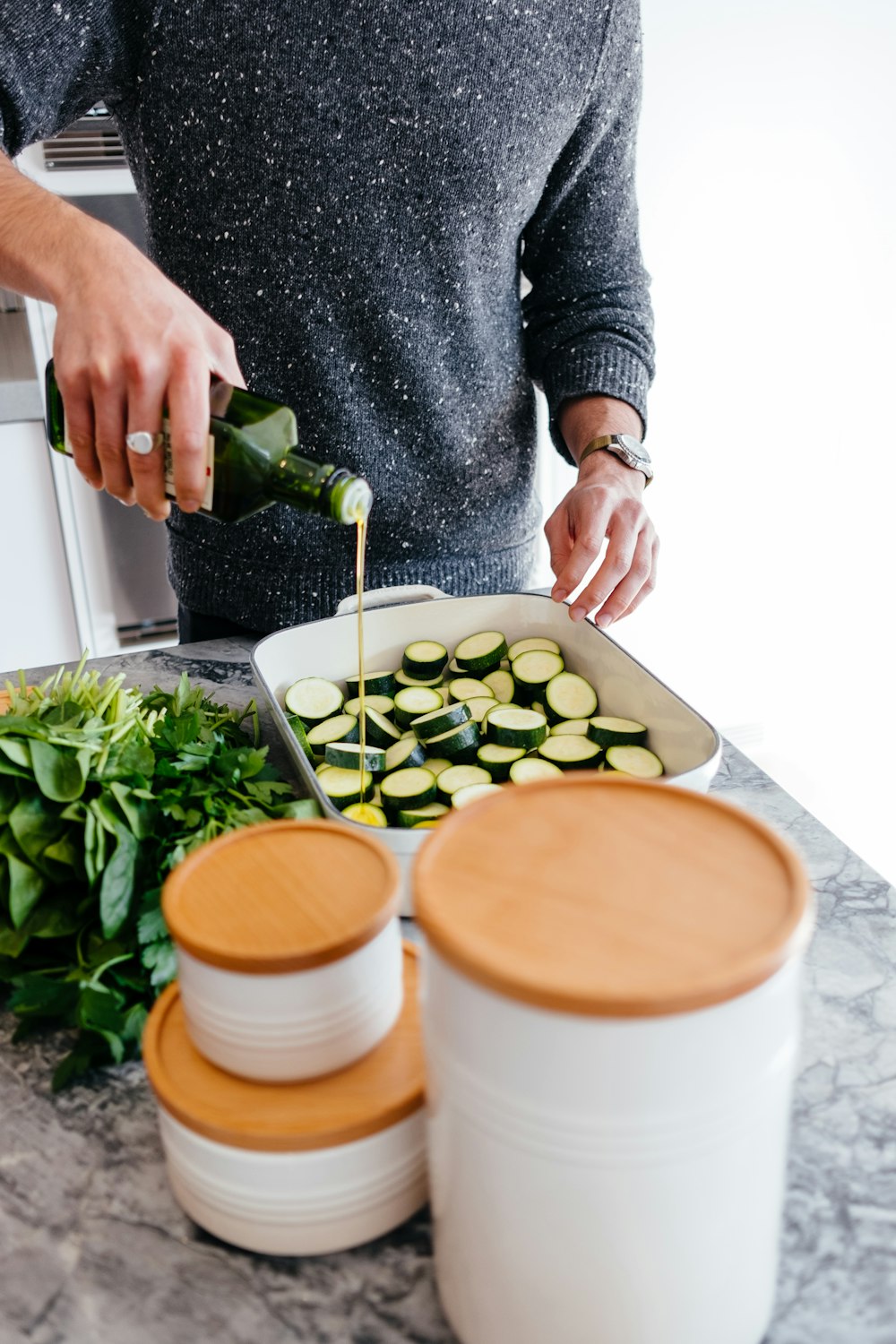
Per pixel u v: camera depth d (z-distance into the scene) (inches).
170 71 38.6
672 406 86.7
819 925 29.0
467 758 37.9
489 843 18.0
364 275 42.0
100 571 79.1
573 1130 14.9
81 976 24.6
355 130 39.6
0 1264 20.1
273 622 47.6
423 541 48.3
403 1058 21.0
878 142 80.4
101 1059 24.7
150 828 26.8
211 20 37.5
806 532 93.0
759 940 15.2
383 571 48.0
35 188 32.9
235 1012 19.5
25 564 76.2
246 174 40.1
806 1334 18.6
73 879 26.5
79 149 72.1
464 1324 18.1
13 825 26.2
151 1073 20.4
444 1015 15.8
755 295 83.8
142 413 28.3
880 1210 20.8
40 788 26.2
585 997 13.9
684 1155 15.1
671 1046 14.3
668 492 89.7
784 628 95.7
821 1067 24.2
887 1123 22.7
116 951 25.3
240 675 42.9
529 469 51.1
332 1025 19.8
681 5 73.4
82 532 77.5
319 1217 19.6
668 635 95.1
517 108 41.4
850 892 30.2
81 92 39.1
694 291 83.1
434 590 42.4
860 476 91.7
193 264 42.5
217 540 46.9
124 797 26.4
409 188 41.0
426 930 15.7
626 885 16.7
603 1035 14.2
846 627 96.2
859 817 88.4
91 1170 22.1
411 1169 20.2
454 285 43.8
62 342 29.4
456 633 42.8
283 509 45.1
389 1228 20.6
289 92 38.6
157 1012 22.3
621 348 47.9
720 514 91.2
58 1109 23.6
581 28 41.8
